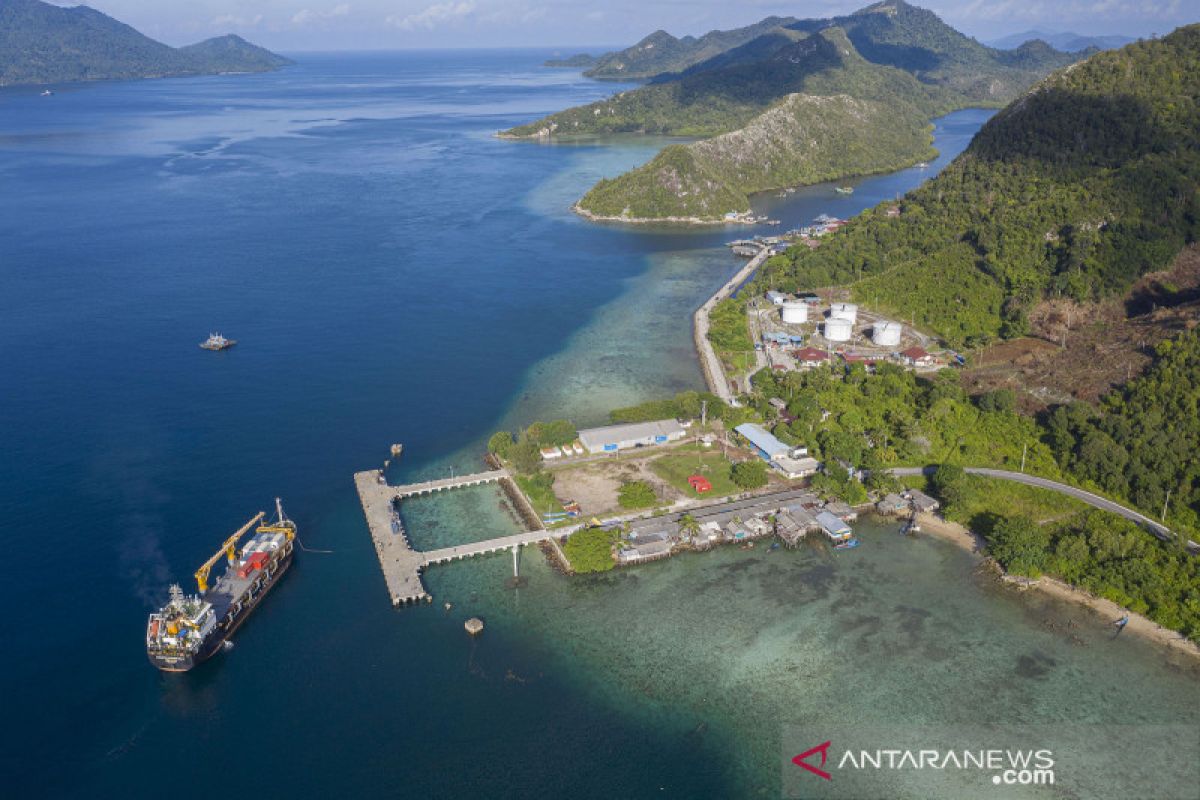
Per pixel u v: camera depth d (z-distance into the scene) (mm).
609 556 129500
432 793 92312
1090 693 104812
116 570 129125
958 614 120000
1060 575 126938
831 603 122625
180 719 102562
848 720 101250
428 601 123875
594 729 100625
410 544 137750
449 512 147875
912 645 113625
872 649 112875
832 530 137625
